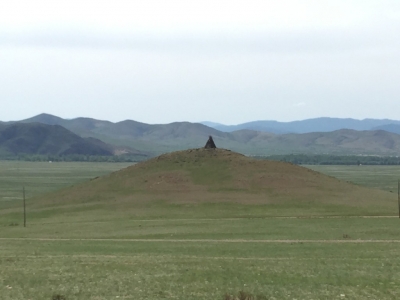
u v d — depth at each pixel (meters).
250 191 74.12
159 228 55.81
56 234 53.66
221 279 27.61
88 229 56.56
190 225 57.38
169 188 76.25
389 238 47.94
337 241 46.00
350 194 75.31
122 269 30.75
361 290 25.06
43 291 24.73
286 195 72.75
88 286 25.84
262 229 53.97
